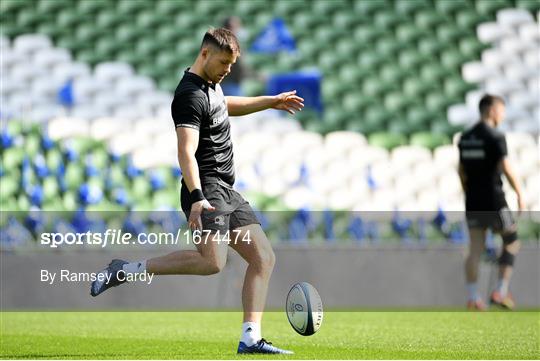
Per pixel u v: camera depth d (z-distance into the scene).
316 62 61.75
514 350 19.47
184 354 18.22
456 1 66.12
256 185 49.66
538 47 64.31
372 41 63.50
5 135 43.25
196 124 16.94
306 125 57.38
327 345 20.47
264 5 64.44
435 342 21.48
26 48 58.16
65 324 28.17
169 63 60.31
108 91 56.88
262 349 17.67
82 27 61.34
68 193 44.28
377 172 51.66
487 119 34.66
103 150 46.00
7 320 29.89
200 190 16.53
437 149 53.12
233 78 57.38
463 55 63.72
